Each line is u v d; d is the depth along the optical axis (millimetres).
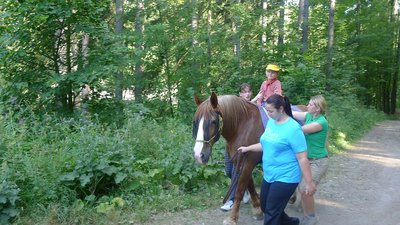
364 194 6859
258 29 15727
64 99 8633
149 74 12742
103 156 5680
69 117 8148
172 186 6223
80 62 8539
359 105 21594
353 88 21328
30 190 5055
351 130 14297
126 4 12844
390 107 31344
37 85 8297
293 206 6082
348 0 24047
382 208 6141
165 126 9352
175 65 13062
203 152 4461
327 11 22719
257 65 15188
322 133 5066
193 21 13336
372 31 25531
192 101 11758
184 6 12820
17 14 7801
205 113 4551
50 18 8016
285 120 3807
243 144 4820
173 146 7270
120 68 8961
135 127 7348
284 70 14586
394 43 28094
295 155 3752
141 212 5328
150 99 12383
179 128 8516
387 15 26641
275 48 15758
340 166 9000
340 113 15398
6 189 4656
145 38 11867
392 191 7082
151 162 6625
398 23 27219
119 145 6125
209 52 13906
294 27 17141
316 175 5102
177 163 6527
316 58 18781
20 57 8273
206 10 14703
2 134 5930
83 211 5070
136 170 6211
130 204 5484
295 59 15852
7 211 4645
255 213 5336
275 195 3805
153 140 7188
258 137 4855
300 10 18625
